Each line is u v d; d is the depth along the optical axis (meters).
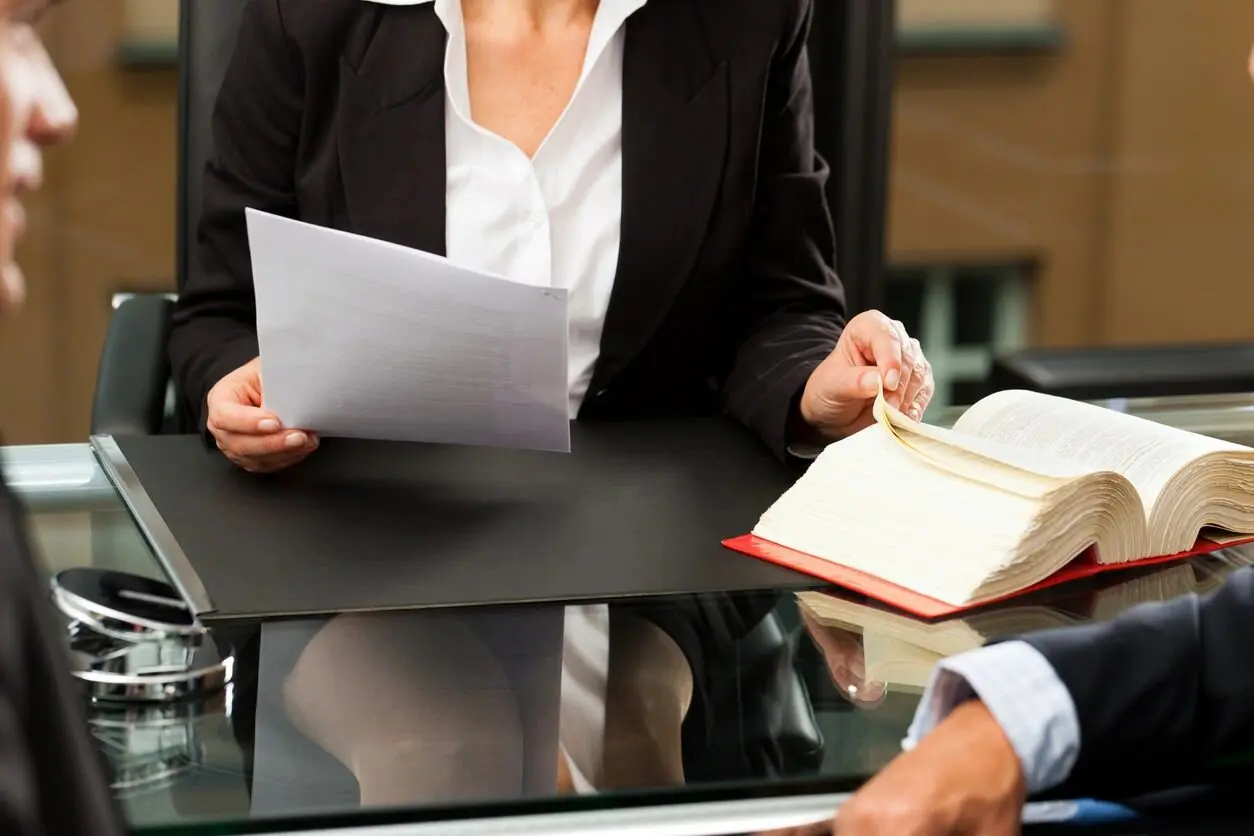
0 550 0.62
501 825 0.88
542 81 2.04
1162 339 5.58
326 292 1.45
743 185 2.00
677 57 2.00
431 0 1.98
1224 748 1.03
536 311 1.43
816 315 2.04
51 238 4.79
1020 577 1.24
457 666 1.08
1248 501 1.40
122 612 1.12
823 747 0.97
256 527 1.39
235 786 0.90
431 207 1.96
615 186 2.02
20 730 0.60
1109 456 1.39
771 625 1.18
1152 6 5.23
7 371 4.86
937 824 0.92
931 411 1.74
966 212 5.38
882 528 1.30
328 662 1.09
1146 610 1.07
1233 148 5.39
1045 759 0.99
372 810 0.88
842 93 2.93
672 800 0.91
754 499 1.51
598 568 1.30
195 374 1.87
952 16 5.18
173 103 4.76
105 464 1.58
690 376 2.09
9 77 0.57
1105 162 5.39
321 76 1.96
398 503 1.47
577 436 1.72
